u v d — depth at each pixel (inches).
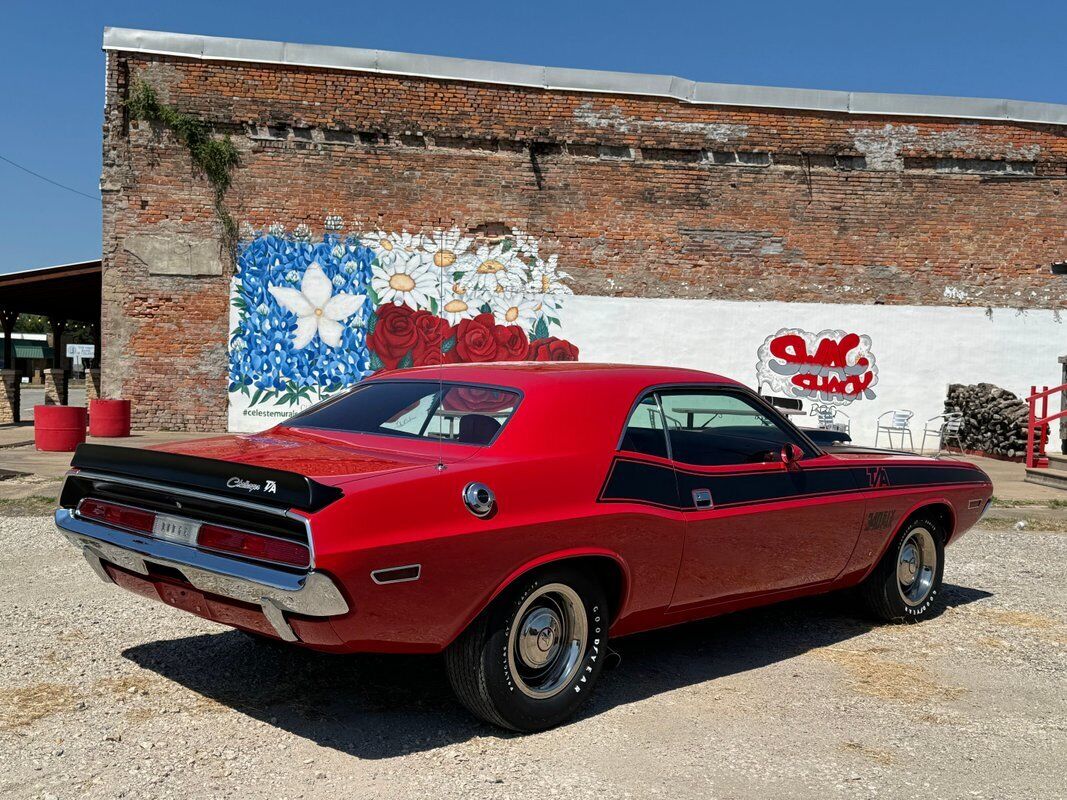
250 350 689.6
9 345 957.8
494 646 142.9
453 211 713.6
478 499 139.7
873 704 167.8
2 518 327.3
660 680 179.2
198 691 164.6
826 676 183.5
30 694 160.1
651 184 735.1
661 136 733.3
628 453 163.3
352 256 701.3
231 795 125.5
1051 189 767.1
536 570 147.5
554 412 158.7
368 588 129.1
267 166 689.6
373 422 171.5
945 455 712.4
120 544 150.0
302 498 127.0
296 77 690.2
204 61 680.4
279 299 692.7
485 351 721.0
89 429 631.8
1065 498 460.4
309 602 126.5
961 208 761.6
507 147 719.1
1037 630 219.8
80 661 178.4
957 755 145.6
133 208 677.9
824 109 747.4
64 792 124.7
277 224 691.4
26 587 233.8
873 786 133.8
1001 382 768.3
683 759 141.5
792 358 751.7
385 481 134.2
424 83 705.6
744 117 741.9
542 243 725.3
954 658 197.0
